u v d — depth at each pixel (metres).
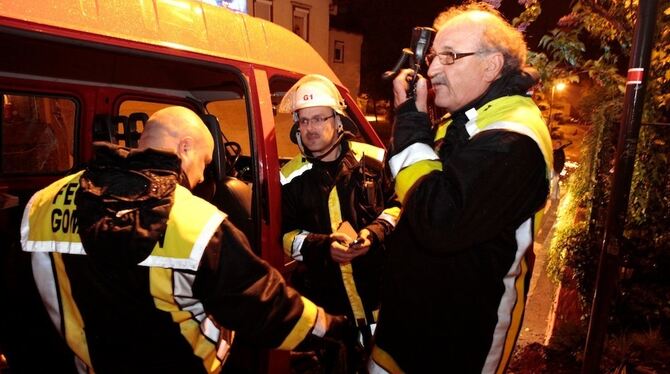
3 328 1.72
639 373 2.67
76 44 1.47
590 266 3.67
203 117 1.87
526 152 1.13
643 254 3.51
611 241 1.79
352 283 2.00
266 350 1.85
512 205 1.14
